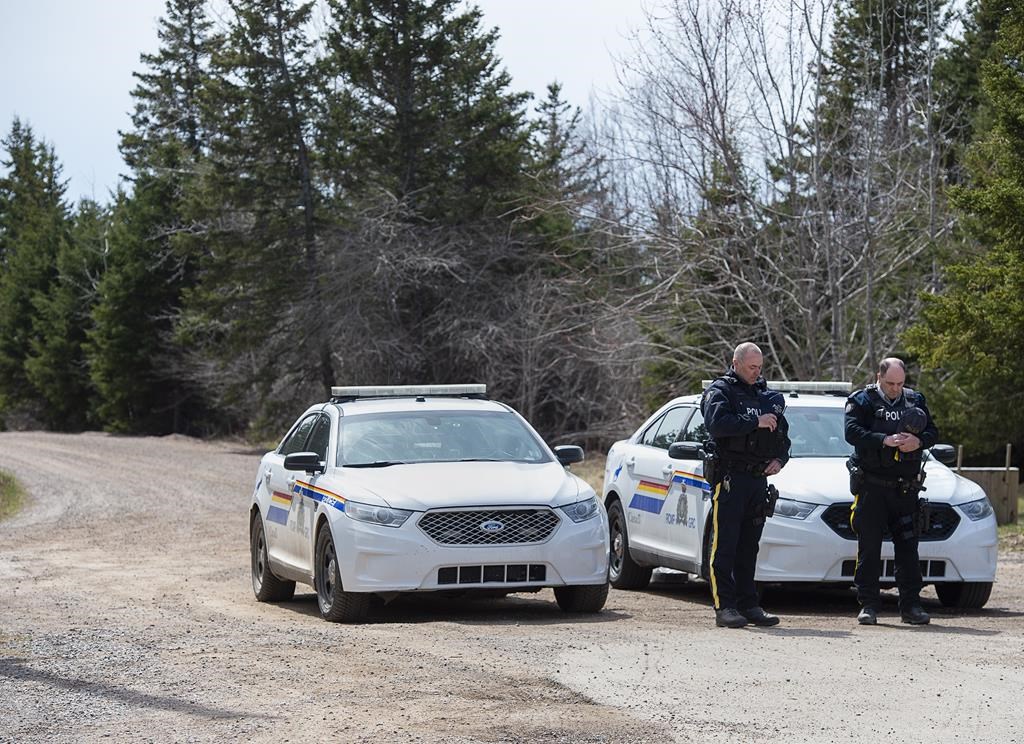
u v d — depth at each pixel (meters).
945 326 47.50
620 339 68.94
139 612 26.12
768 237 58.53
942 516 25.08
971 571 24.83
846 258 59.62
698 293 61.28
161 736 14.43
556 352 94.50
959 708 15.26
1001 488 43.59
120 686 17.30
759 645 19.91
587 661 18.41
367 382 105.50
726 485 22.62
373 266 101.31
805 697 15.89
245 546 42.91
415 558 22.91
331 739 14.06
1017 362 48.06
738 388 22.84
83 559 39.06
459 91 108.75
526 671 17.64
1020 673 17.44
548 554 23.34
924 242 58.41
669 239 58.34
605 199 65.44
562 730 14.27
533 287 93.69
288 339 111.50
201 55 164.00
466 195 106.56
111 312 148.75
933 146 56.78
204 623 23.83
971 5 72.19
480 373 101.00
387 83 106.75
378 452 25.44
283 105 109.81
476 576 23.14
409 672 17.73
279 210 111.62
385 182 108.44
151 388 150.62
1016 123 46.22
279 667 18.36
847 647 19.72
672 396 75.38
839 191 57.34
